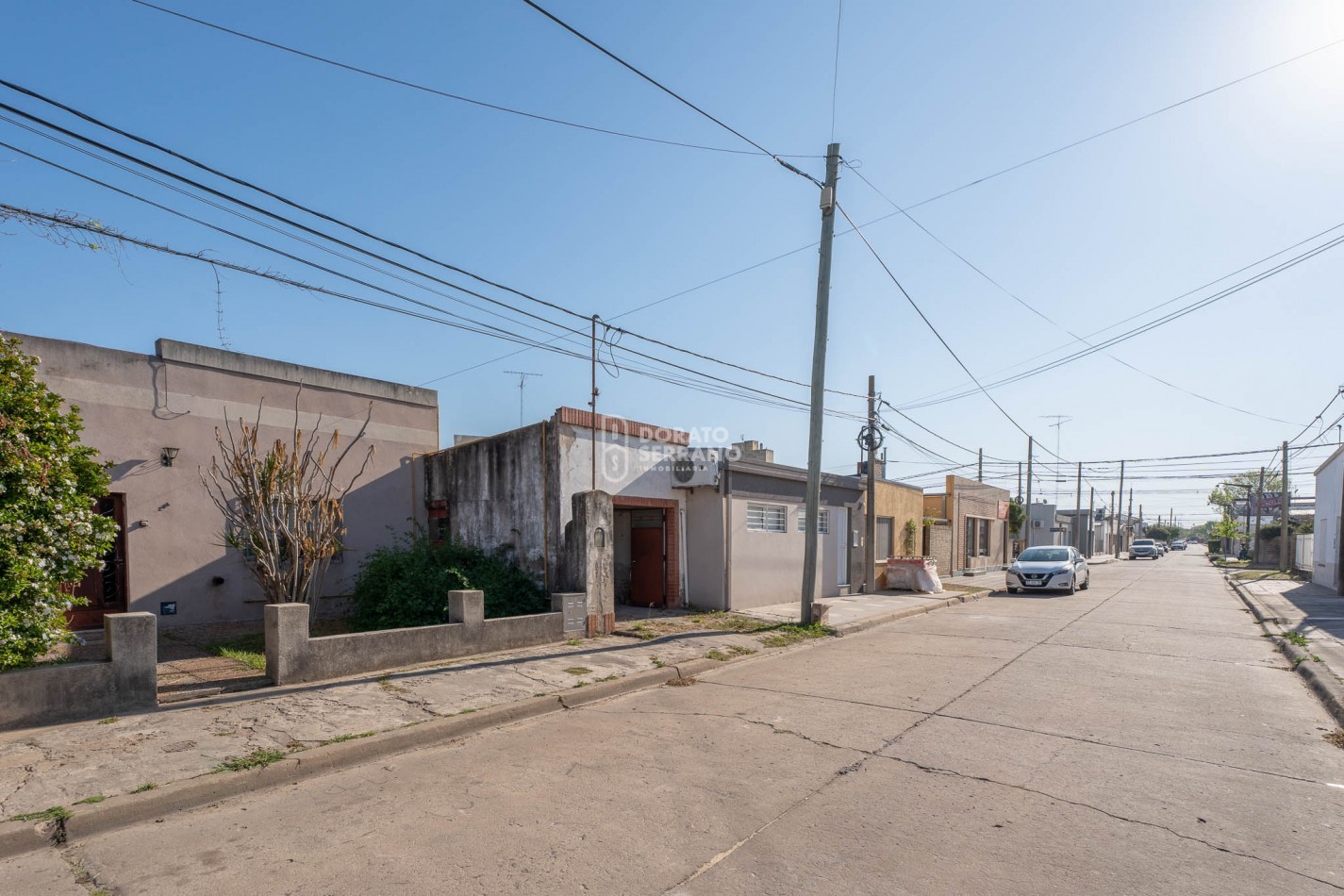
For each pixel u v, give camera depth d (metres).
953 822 4.64
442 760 6.04
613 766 5.80
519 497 13.26
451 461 14.93
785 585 16.92
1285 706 7.71
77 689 6.44
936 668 9.86
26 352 10.73
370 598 11.98
